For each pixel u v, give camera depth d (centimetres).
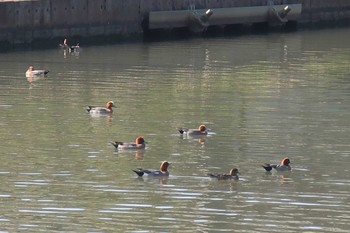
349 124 4541
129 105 4881
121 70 5841
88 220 3219
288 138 4275
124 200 3419
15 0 6675
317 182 3659
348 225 3212
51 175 3691
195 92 5222
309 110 4812
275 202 3422
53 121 4512
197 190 3541
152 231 3133
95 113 4656
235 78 5650
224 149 4091
